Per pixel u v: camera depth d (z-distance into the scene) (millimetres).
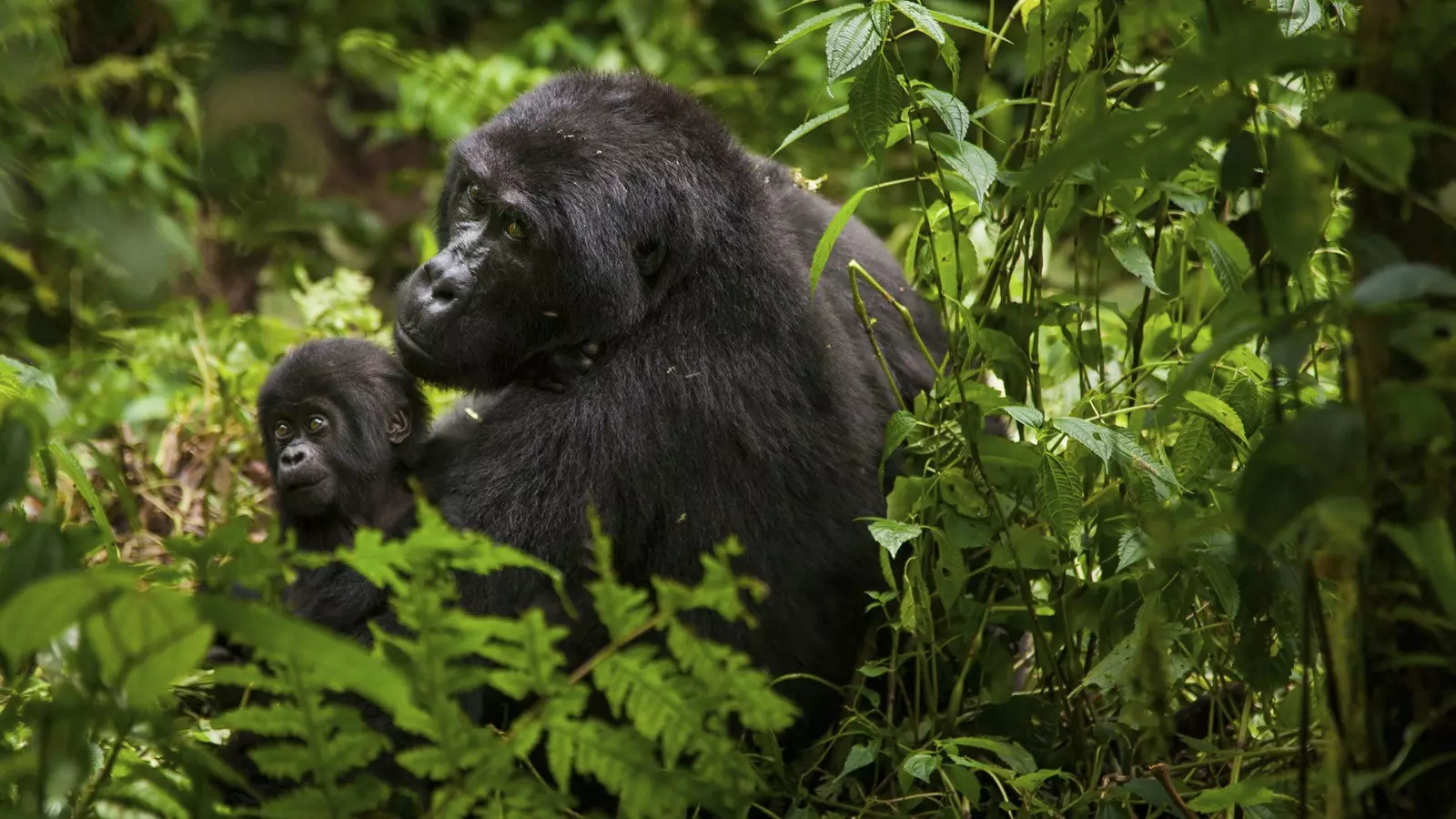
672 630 4453
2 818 3949
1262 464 4285
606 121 7246
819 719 7270
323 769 4473
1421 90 4477
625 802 4605
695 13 17812
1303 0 6113
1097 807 6234
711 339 7066
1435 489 4395
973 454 6406
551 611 6809
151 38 16672
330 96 17734
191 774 4406
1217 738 6754
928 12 6383
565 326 7242
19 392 5797
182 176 15391
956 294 7324
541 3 18500
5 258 13539
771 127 16594
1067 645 6625
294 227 16344
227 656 7293
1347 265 6352
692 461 6918
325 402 7676
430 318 7227
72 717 4062
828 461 7117
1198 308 7574
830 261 7824
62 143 14234
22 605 3730
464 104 16062
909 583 6445
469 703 6500
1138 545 5941
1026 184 4434
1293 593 5973
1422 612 4445
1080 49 6969
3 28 14234
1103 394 7008
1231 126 4496
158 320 13141
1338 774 4719
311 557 4480
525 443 6992
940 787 6586
